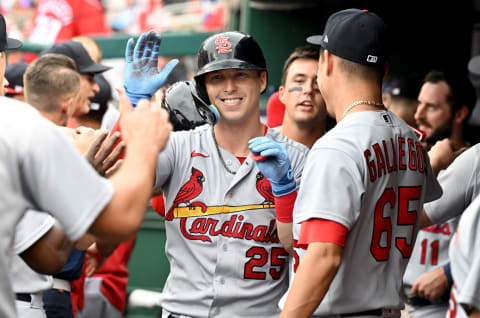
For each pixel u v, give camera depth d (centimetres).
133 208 652
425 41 1719
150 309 1773
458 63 1717
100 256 1470
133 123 685
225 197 992
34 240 792
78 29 2436
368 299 843
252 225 988
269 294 991
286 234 949
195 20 2503
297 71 1241
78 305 1559
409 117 1428
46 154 633
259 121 1049
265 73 1052
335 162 816
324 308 846
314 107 1241
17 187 629
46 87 1245
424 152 923
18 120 636
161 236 1812
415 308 1312
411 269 1320
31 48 2127
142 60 960
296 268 873
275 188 934
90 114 1583
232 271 981
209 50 1019
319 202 803
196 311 984
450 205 1086
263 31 1678
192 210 997
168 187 1021
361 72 873
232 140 1024
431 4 1706
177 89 1232
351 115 864
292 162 1040
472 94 1415
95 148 880
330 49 880
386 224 854
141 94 948
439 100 1388
